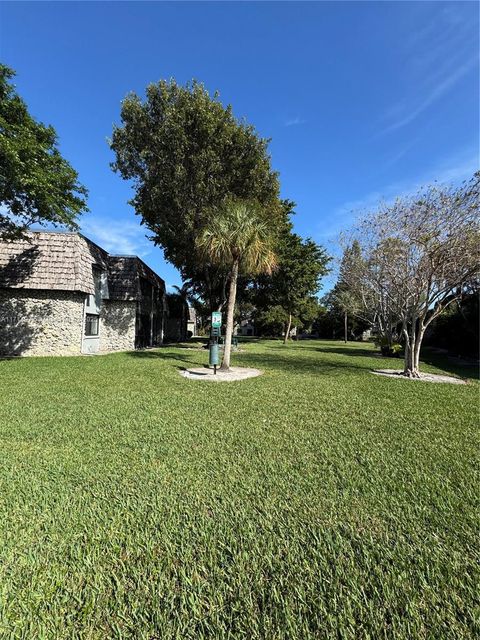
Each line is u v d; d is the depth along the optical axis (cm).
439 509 271
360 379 952
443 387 866
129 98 1471
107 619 168
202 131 1433
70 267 1487
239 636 160
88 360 1252
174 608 175
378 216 1148
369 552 219
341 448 404
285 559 212
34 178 979
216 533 236
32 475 317
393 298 1231
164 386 764
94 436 425
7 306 1428
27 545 219
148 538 229
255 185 1572
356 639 159
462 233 923
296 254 2442
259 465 350
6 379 823
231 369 1105
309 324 4366
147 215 1759
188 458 364
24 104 1006
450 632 162
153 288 2342
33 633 159
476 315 1667
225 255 1071
